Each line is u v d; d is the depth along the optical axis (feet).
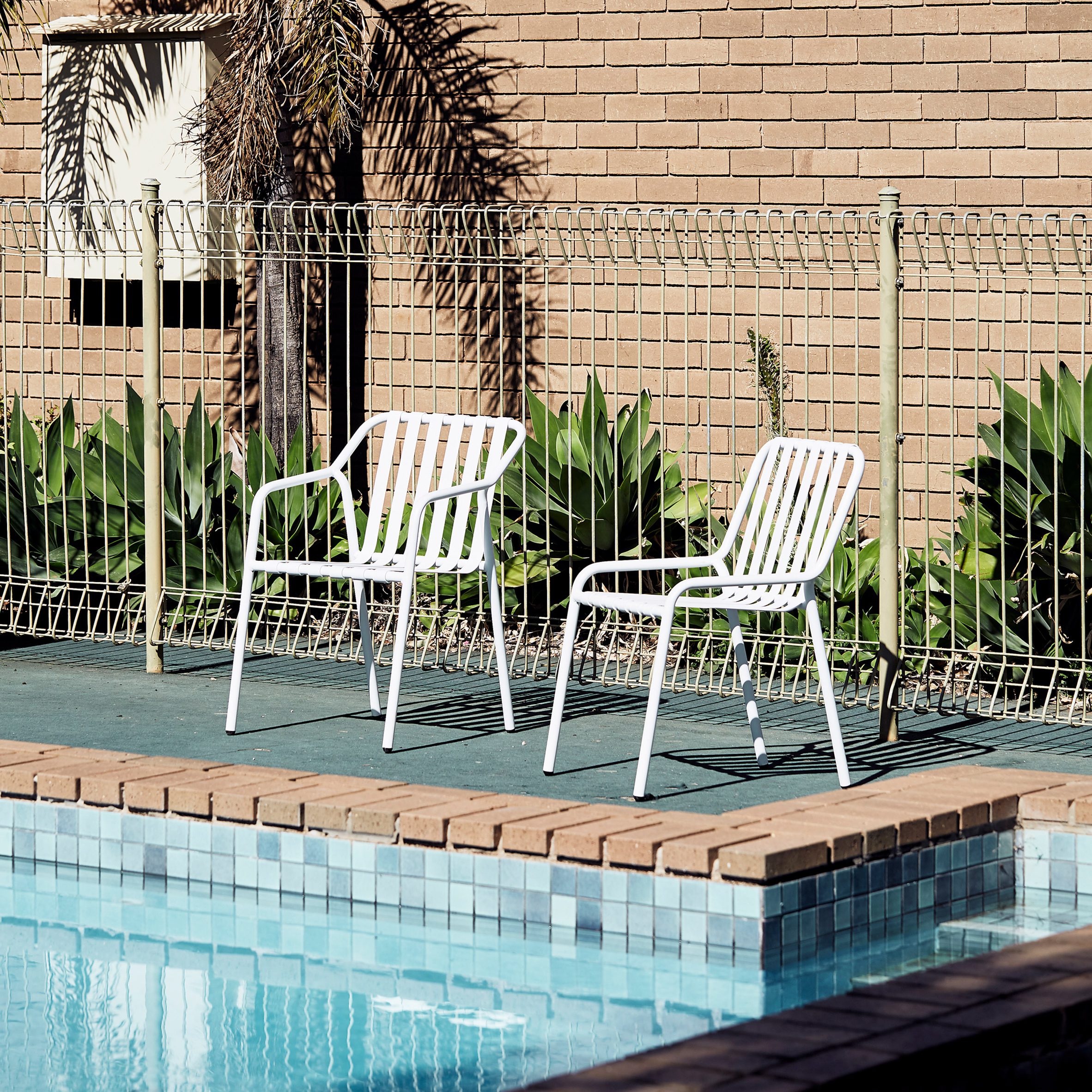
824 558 22.16
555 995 17.37
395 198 38.22
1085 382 26.81
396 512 26.58
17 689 28.81
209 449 34.55
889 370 25.14
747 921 18.01
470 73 37.19
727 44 34.71
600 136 36.01
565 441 33.01
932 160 33.12
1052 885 20.86
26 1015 17.08
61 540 34.68
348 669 30.66
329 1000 17.43
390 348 29.96
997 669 28.58
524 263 29.35
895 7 33.19
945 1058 13.07
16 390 42.22
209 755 24.07
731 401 32.71
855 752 24.56
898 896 19.48
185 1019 16.97
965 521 29.63
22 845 22.39
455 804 20.40
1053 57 31.99
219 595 31.71
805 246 33.86
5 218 41.98
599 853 18.80
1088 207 31.89
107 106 40.34
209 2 40.09
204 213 30.86
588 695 28.58
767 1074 12.40
